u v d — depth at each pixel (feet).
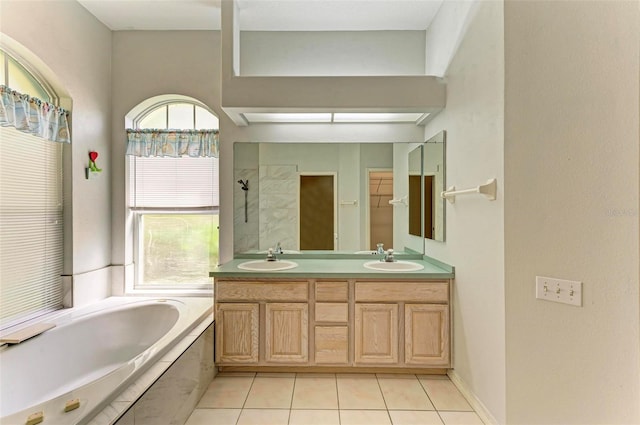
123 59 10.28
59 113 8.38
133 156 10.55
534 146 5.37
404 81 8.33
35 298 8.03
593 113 4.81
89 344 8.11
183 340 6.96
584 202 4.90
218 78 10.23
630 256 4.56
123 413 4.60
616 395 4.68
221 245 10.23
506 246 5.69
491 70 6.18
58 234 8.66
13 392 6.37
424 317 8.08
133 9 9.24
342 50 10.12
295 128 10.19
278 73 10.08
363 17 9.46
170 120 10.87
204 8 9.20
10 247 7.42
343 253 10.18
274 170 10.19
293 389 7.69
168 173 10.57
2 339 6.49
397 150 10.18
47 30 7.93
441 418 6.63
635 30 4.49
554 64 5.16
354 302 8.15
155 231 10.85
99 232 9.82
